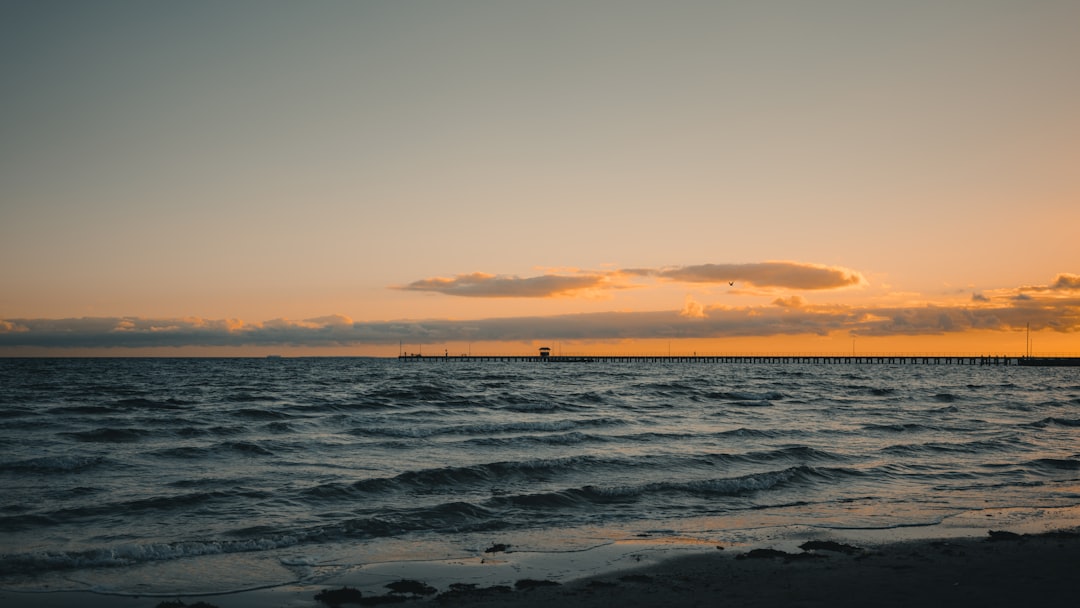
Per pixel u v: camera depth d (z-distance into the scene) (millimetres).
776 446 24891
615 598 9477
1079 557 11539
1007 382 93562
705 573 10680
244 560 11375
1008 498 16922
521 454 22672
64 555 11234
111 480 17516
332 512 14680
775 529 13742
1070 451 24938
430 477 17891
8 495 15539
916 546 12336
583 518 14625
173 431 27156
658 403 46094
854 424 32875
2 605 9148
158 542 12258
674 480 18484
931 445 25359
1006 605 9008
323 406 39969
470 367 165750
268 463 20484
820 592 9633
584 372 127625
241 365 147500
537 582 10164
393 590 9852
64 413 34188
